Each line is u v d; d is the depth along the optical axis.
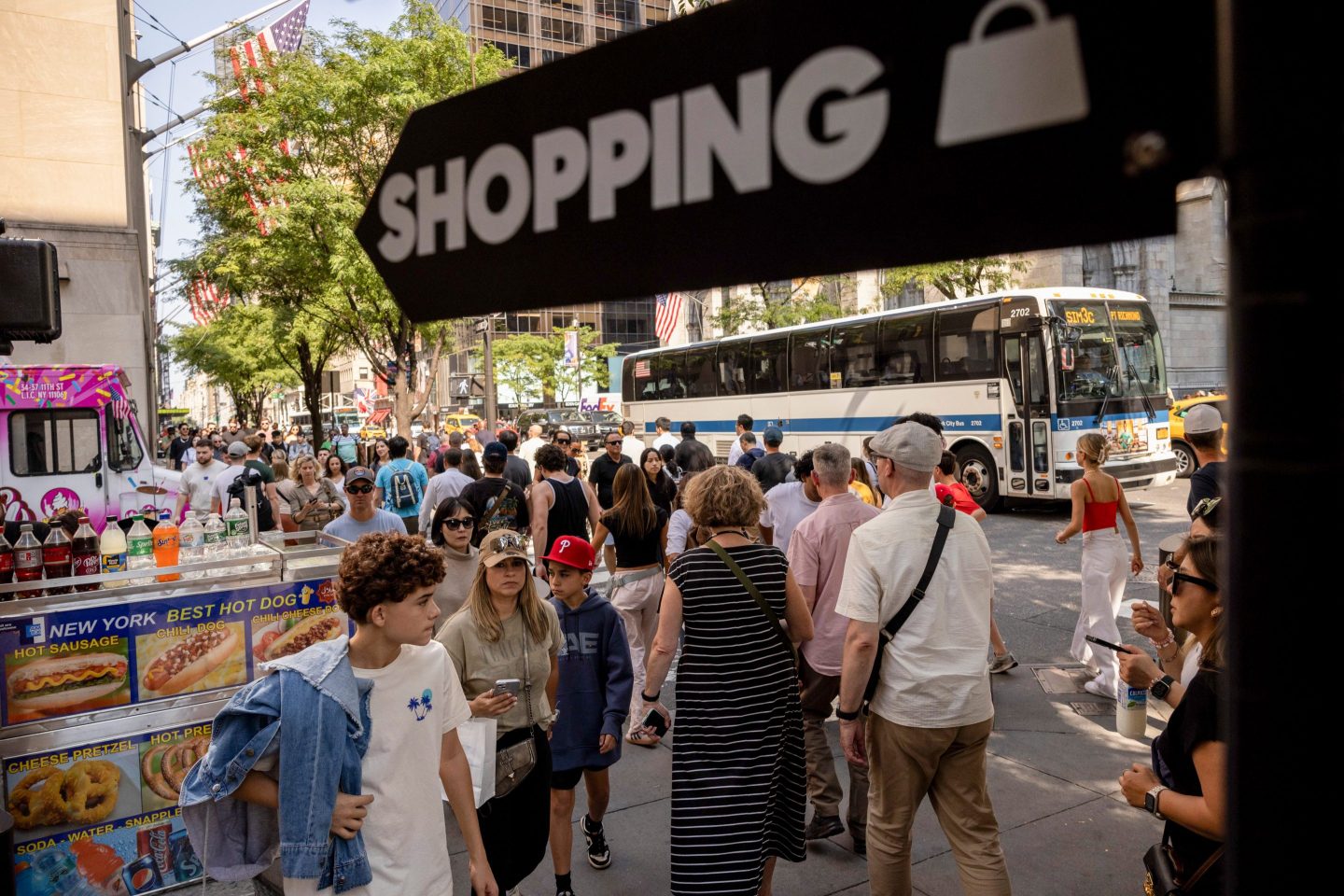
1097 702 6.25
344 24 21.06
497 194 1.16
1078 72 0.70
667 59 0.96
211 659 4.44
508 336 44.22
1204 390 21.52
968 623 3.25
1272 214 0.64
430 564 2.60
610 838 4.61
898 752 3.24
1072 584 9.84
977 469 15.95
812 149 0.85
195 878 4.38
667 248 0.97
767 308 26.70
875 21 0.80
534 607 3.59
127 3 18.31
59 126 17.17
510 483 7.25
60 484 11.11
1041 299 14.86
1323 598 0.66
